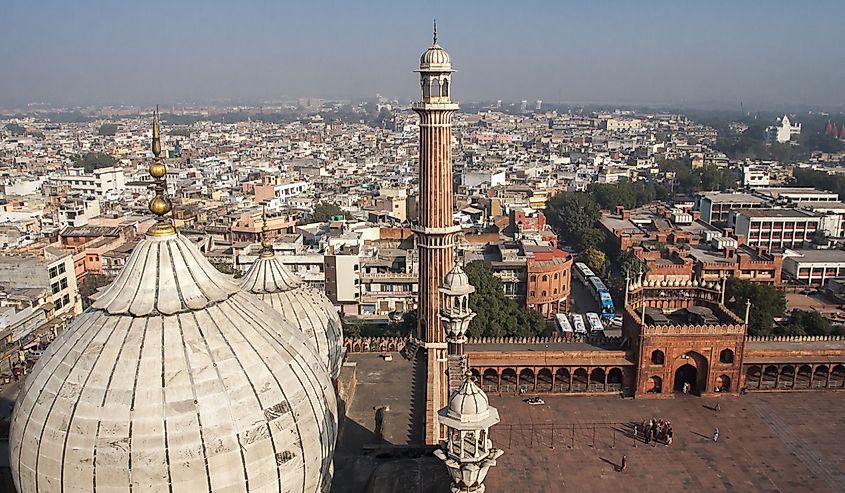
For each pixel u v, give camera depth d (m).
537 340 80.56
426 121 59.38
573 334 97.38
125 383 25.78
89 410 25.48
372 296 111.88
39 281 98.62
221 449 25.91
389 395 52.66
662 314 78.69
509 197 183.12
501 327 88.56
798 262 129.62
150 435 25.25
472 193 195.12
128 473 25.09
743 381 76.69
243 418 26.58
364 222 141.12
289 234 132.88
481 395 26.67
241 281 48.16
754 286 96.75
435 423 46.00
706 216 180.88
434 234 60.09
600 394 76.25
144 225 145.00
